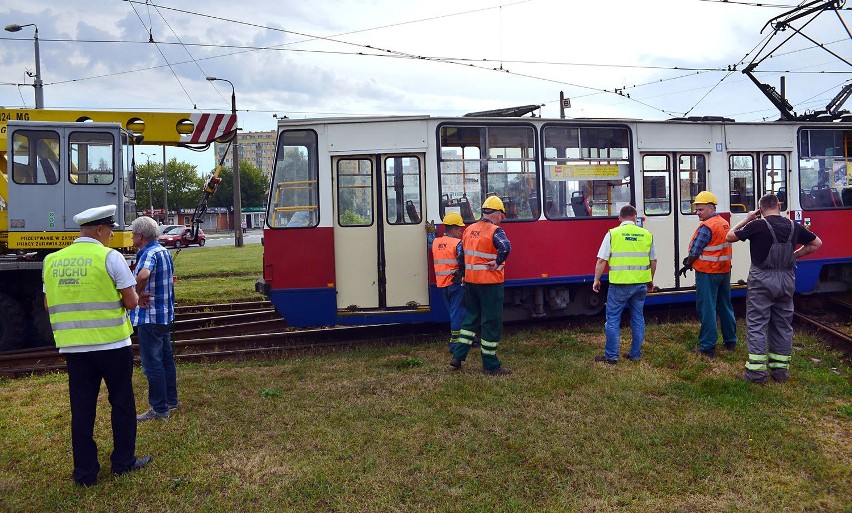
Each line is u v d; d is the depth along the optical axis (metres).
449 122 9.23
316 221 9.07
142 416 6.06
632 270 7.69
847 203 11.21
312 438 5.58
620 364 7.73
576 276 9.80
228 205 81.75
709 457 5.11
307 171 9.11
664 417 5.93
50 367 8.25
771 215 6.87
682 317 10.50
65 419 6.16
